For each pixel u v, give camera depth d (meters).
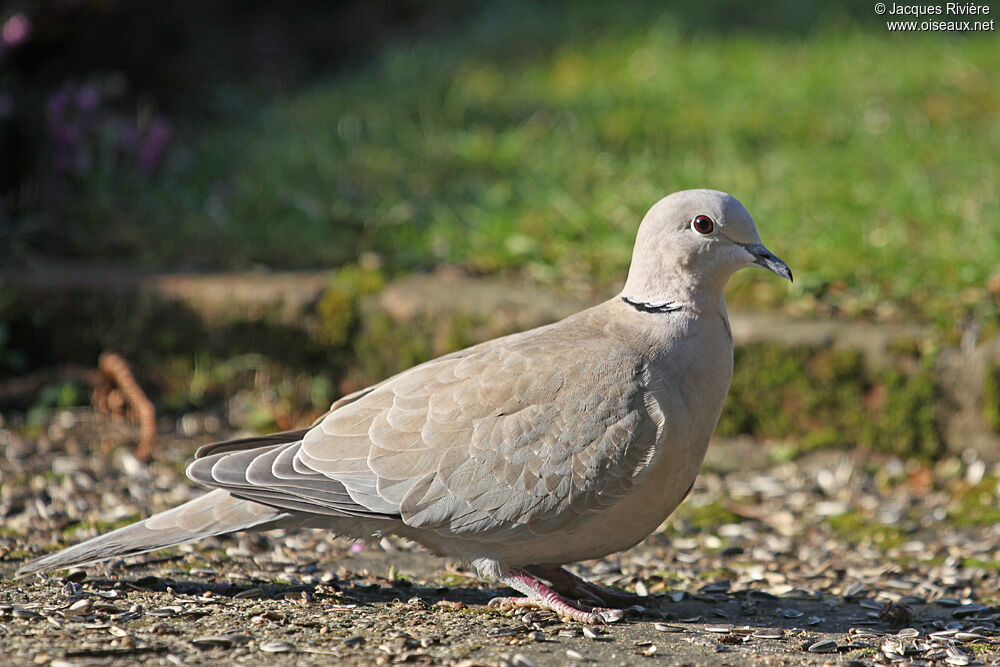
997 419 9.56
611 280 10.98
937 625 6.55
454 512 6.20
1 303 10.75
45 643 5.56
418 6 19.42
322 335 10.65
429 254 11.46
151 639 5.67
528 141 14.13
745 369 10.02
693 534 8.59
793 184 12.75
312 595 6.58
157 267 11.41
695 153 13.80
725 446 9.99
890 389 9.77
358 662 5.48
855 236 11.31
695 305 6.62
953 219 11.73
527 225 12.02
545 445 6.21
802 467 9.81
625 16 18.72
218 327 10.73
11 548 7.32
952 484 9.46
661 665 5.62
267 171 13.37
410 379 6.59
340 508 6.20
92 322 10.84
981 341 9.70
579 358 6.41
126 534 6.39
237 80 16.80
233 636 5.74
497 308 10.38
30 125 12.71
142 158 13.16
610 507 6.27
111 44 15.29
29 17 13.23
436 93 15.72
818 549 8.31
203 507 6.44
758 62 16.42
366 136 14.38
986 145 13.69
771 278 10.72
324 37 18.52
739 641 6.10
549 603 6.39
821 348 9.88
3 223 11.98
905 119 14.47
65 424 10.16
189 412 10.55
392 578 7.11
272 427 10.32
